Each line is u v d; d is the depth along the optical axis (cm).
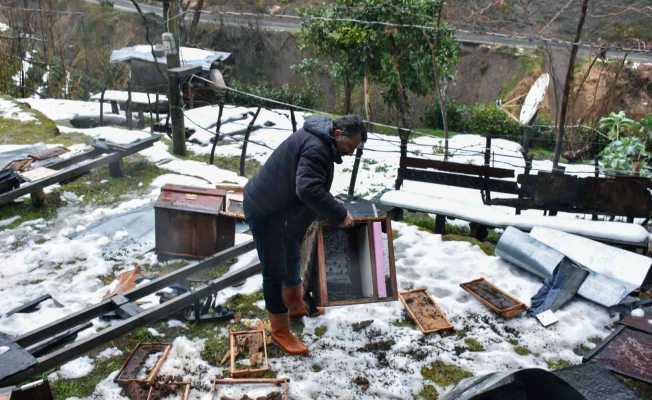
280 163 309
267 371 342
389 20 1330
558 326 390
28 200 613
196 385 332
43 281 452
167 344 365
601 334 384
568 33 2092
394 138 1236
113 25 2988
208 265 432
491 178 632
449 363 353
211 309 408
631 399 289
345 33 1341
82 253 493
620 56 1883
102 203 611
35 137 820
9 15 1883
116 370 347
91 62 2197
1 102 984
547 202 601
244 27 2523
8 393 279
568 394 258
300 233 349
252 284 441
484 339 376
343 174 884
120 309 378
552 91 1823
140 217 558
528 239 458
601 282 414
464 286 429
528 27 2184
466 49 2200
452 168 645
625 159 894
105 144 677
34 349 350
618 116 1089
